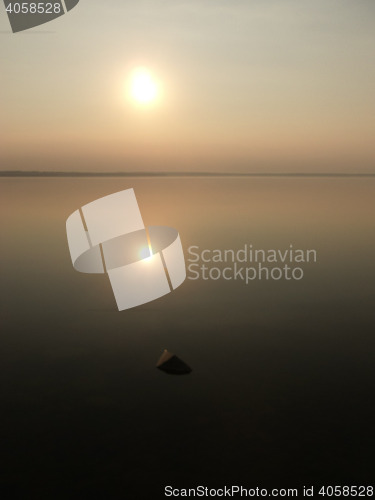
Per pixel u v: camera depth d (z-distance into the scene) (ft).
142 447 8.77
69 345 13.70
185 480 7.79
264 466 8.20
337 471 8.09
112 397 10.66
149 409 10.15
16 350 13.33
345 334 14.62
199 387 11.18
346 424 9.53
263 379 11.57
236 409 10.15
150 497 7.38
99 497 7.40
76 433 9.21
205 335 14.56
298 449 8.71
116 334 14.58
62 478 7.85
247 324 15.58
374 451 8.65
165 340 14.14
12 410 10.05
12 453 8.55
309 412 10.00
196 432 9.27
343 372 11.93
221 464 8.27
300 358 12.82
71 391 10.94
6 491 7.53
